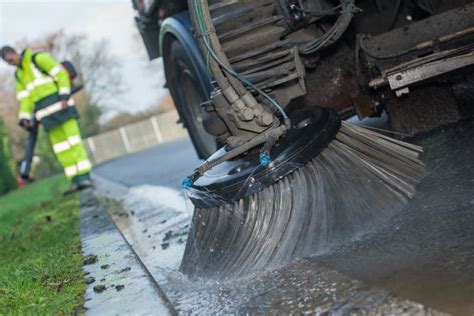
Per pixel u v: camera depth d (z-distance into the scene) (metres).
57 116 9.71
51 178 22.64
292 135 3.08
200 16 3.30
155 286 2.76
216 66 3.31
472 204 2.80
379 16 4.59
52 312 2.69
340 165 3.08
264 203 2.95
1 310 2.89
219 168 3.26
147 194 7.60
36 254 4.55
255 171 2.96
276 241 2.89
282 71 3.62
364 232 2.91
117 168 16.78
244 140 3.26
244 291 2.68
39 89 9.56
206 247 3.11
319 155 3.04
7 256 5.25
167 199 6.50
